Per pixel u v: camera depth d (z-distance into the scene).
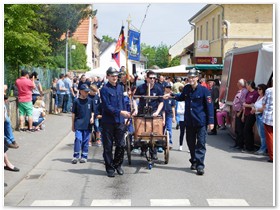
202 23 46.19
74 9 31.38
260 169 10.18
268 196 7.77
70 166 10.54
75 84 26.19
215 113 16.83
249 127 12.74
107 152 9.34
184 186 8.49
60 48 34.62
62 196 7.83
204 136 9.63
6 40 18.48
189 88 9.84
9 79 18.31
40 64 29.30
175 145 14.00
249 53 14.55
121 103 9.45
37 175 9.56
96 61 72.06
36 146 12.85
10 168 9.56
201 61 32.94
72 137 15.58
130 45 14.41
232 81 16.27
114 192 8.07
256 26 37.19
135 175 9.50
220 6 37.56
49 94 23.58
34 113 16.11
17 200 7.60
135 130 10.34
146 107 10.55
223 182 8.83
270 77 13.21
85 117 10.88
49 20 30.56
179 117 12.80
